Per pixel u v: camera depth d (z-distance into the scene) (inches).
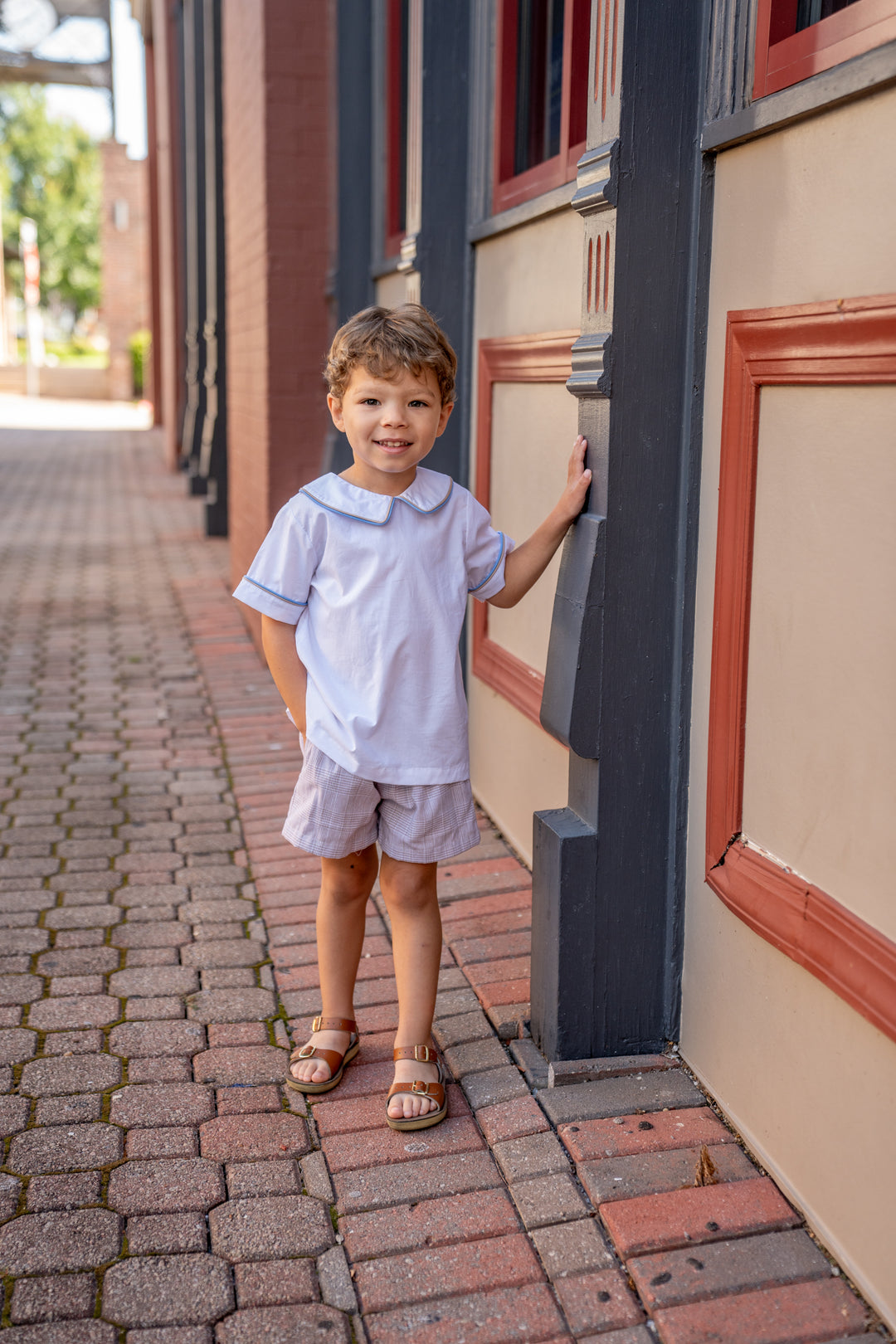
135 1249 72.7
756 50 74.9
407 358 76.0
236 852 139.5
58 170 1812.3
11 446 703.1
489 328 137.3
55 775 166.1
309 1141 83.8
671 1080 89.4
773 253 72.9
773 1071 77.0
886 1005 62.4
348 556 81.1
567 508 86.4
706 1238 72.1
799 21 73.3
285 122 209.5
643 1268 69.9
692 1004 89.5
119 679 217.2
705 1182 77.2
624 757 87.1
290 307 214.8
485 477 137.8
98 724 190.4
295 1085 89.6
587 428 85.8
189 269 498.0
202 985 107.0
